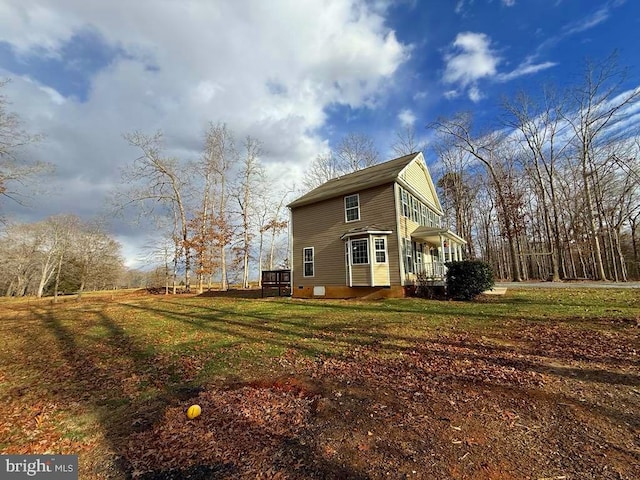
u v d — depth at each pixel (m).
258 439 3.13
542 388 3.98
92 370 6.02
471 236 35.53
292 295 18.47
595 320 7.57
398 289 14.72
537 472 2.38
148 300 20.64
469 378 4.46
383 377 4.68
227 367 5.64
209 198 28.72
